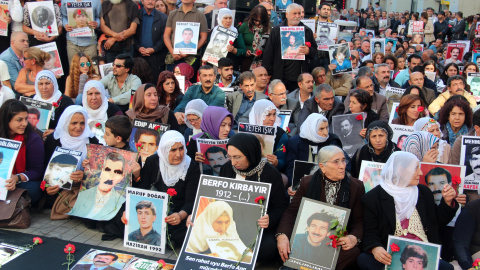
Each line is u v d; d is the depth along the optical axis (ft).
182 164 17.29
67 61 33.83
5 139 18.12
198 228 15.51
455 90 26.61
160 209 16.42
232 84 28.78
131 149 19.34
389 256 14.08
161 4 35.60
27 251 16.17
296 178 17.83
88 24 31.50
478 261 13.33
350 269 15.53
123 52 32.09
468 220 14.87
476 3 98.27
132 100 23.62
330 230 14.97
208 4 40.29
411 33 57.52
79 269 15.16
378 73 29.68
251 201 15.55
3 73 27.71
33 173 19.02
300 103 26.25
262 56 31.22
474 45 44.80
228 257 14.97
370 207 15.06
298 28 28.89
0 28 31.04
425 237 14.78
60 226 18.49
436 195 15.79
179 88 26.50
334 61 29.14
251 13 31.50
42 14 31.40
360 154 18.47
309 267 14.84
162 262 15.30
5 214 17.66
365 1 115.14
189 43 31.50
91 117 22.34
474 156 17.28
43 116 21.70
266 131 18.79
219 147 18.43
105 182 18.29
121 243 17.40
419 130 19.63
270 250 15.69
